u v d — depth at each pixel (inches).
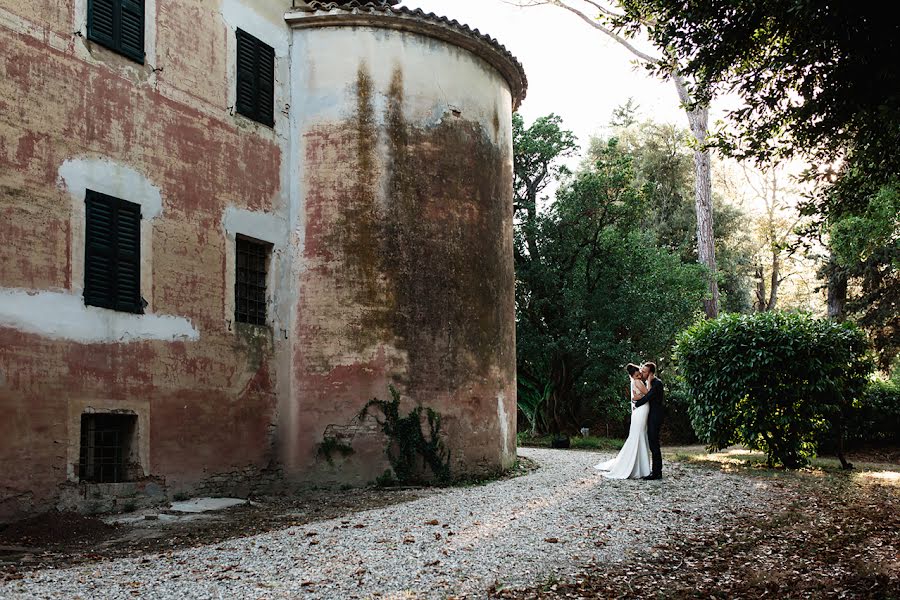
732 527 333.1
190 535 328.8
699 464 553.3
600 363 831.7
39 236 360.2
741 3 304.8
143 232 410.0
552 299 870.4
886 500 398.6
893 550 298.0
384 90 512.1
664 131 1455.5
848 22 275.7
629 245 867.4
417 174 512.4
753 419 543.5
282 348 493.4
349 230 497.4
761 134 346.0
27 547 310.3
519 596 229.9
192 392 431.2
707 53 324.5
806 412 534.6
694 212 1402.6
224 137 463.2
